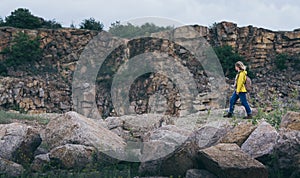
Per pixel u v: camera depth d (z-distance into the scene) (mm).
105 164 9328
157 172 8828
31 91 27766
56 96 28375
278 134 8594
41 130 11328
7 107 26266
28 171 8734
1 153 9422
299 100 21766
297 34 34531
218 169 7742
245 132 9133
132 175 8742
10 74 29281
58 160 9094
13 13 34281
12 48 30719
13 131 9836
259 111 11898
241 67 12844
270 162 8289
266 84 31250
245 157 7949
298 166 7820
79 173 8648
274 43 34750
